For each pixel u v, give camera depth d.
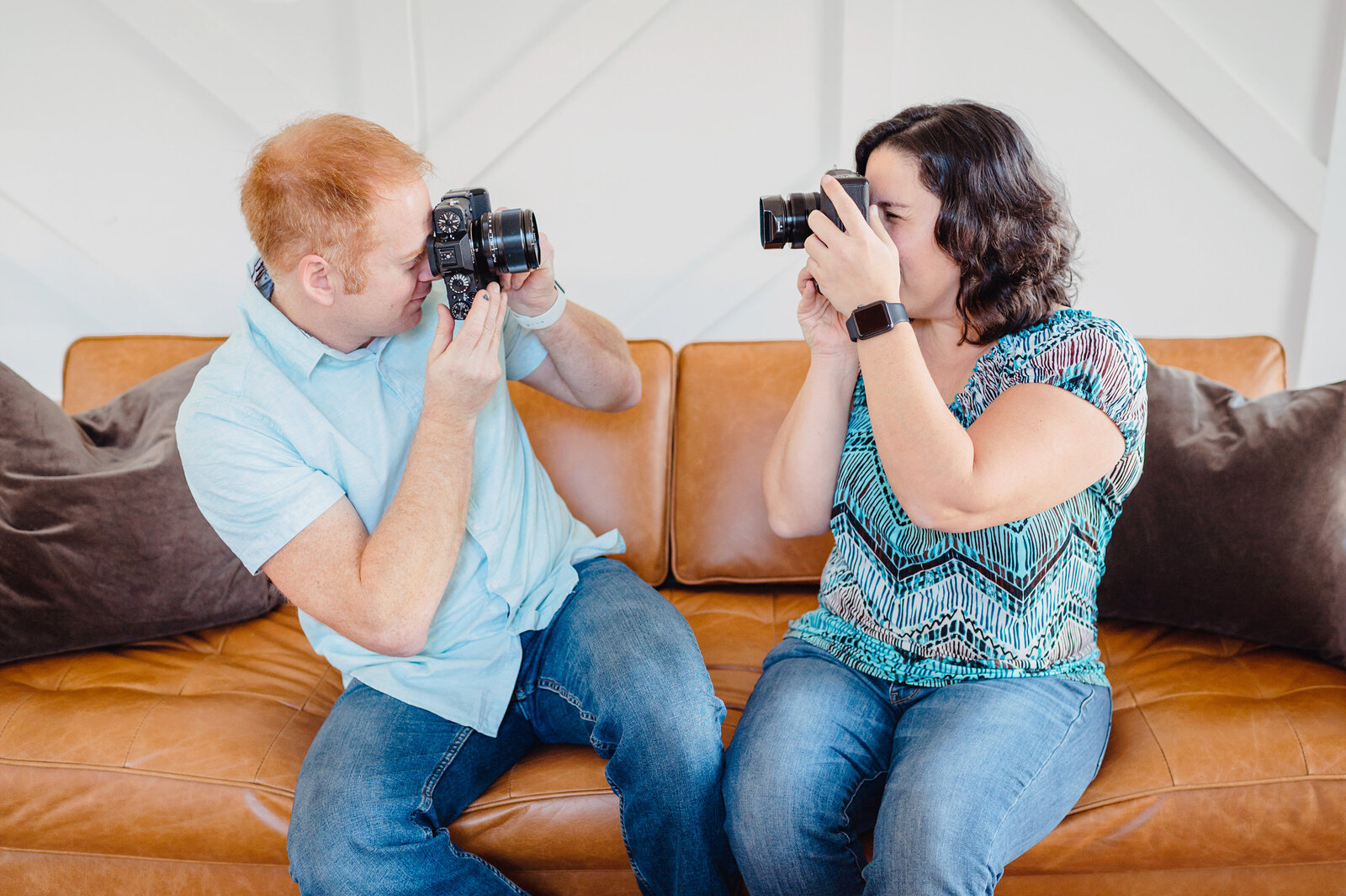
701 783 1.16
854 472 1.25
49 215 2.06
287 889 1.33
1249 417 1.46
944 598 1.16
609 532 1.58
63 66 1.98
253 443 1.13
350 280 1.09
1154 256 2.03
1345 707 1.26
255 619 1.67
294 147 1.08
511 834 1.23
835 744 1.14
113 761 1.29
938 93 1.96
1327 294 1.99
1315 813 1.17
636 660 1.24
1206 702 1.30
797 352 1.76
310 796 1.16
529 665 1.34
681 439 1.75
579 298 2.10
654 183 2.03
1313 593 1.36
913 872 0.99
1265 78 1.91
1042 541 1.14
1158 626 1.53
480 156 2.00
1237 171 1.96
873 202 1.14
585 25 1.93
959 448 1.03
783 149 2.01
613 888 1.29
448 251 1.07
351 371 1.23
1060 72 1.93
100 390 1.82
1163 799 1.18
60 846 1.31
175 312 2.12
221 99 1.96
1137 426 1.11
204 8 1.95
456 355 1.09
